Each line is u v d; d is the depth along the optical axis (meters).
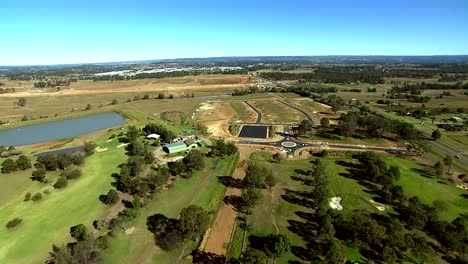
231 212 90.06
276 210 90.56
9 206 92.31
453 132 172.12
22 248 74.12
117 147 143.38
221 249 74.19
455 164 126.06
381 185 105.75
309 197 98.19
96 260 67.25
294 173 115.88
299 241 76.38
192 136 159.88
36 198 94.88
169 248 74.00
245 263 61.38
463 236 72.94
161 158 130.12
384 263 68.94
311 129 172.62
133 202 89.25
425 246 69.50
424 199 96.94
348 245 74.25
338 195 98.94
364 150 141.88
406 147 144.25
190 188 104.06
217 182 108.81
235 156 133.62
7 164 115.62
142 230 80.81
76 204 93.56
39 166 114.88
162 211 89.94
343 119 171.88
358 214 78.25
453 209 91.81
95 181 108.44
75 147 148.62
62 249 68.31
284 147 147.50
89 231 80.00
